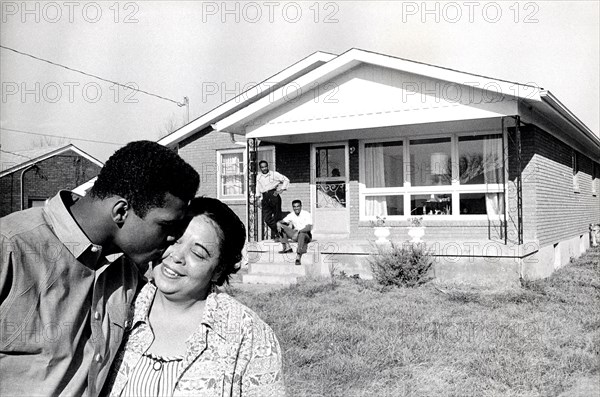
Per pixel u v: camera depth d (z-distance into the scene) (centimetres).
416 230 1052
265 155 1422
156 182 181
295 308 799
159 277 197
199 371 186
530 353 568
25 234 178
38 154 1884
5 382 178
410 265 991
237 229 200
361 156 1259
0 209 1798
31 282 176
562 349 582
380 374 513
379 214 1245
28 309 176
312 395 463
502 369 518
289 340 621
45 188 1889
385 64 1041
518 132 959
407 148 1211
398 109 1063
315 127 1151
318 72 1112
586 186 1686
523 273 984
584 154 1638
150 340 198
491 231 1115
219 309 196
